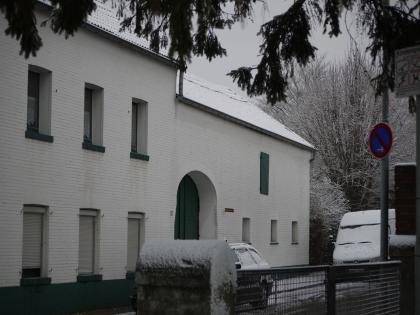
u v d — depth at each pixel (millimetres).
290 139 30578
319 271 6934
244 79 9750
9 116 14820
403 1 8938
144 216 19562
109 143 18172
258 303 5887
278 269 6160
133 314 16281
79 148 16984
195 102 22016
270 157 28984
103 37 17922
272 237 29547
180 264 5258
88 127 17906
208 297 5148
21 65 15164
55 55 16219
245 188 26328
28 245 15500
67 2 8062
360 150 45625
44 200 15758
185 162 21828
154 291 5344
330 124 46719
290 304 6324
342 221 25172
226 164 24688
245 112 28422
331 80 47531
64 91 16547
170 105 21031
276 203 29516
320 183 41562
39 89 16188
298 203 32312
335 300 7238
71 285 16500
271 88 9758
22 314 14930
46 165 15859
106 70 18109
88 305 17047
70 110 16734
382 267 8922
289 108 49062
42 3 15242
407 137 44219
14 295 14734
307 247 33375
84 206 17078
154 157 20125
